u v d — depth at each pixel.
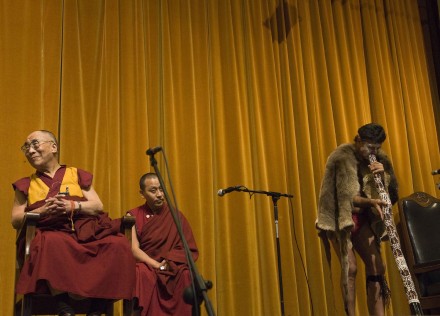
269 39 4.79
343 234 3.44
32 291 2.62
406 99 5.34
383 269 3.46
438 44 5.74
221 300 4.04
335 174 3.54
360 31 5.32
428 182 5.21
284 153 4.62
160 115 4.20
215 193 4.24
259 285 4.16
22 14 3.84
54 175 3.16
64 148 3.76
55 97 3.81
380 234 3.49
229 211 4.25
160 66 4.28
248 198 4.29
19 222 3.02
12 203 3.53
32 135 3.17
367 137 3.47
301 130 4.69
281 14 4.93
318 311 4.31
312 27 5.07
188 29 4.43
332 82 4.97
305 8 5.03
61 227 2.90
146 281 3.13
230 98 4.47
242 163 4.32
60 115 3.81
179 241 3.47
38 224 2.89
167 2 4.42
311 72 4.88
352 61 5.15
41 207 2.89
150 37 4.29
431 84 5.65
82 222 2.93
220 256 4.12
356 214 3.52
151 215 3.57
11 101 3.68
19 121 3.67
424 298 3.82
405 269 3.19
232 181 4.31
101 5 4.14
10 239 3.48
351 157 3.53
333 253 4.51
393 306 4.64
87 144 3.86
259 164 4.42
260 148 4.45
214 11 4.62
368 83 5.25
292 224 4.45
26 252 2.74
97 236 2.90
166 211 3.56
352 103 4.98
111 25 4.13
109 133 3.92
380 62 5.29
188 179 4.13
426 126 5.43
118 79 4.05
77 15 4.03
